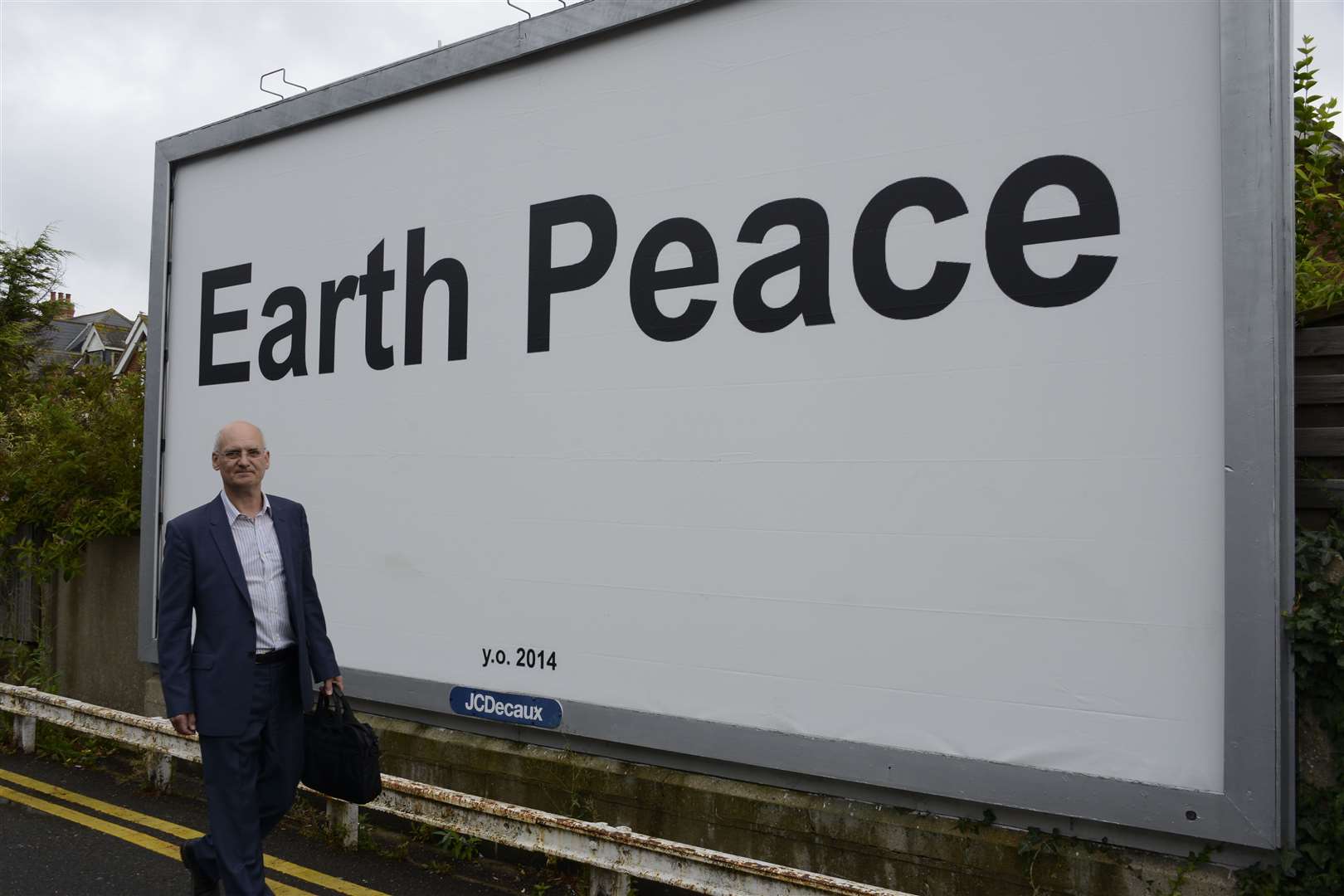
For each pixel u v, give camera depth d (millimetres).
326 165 6191
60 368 11188
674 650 4637
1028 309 3805
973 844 3895
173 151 6973
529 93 5285
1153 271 3574
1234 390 3389
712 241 4605
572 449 5023
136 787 6082
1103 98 3682
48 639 8086
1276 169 3344
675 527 4660
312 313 6195
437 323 5594
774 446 4387
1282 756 3352
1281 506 3381
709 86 4652
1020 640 3779
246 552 3869
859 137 4219
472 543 5375
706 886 3863
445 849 4965
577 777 4941
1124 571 3596
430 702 5473
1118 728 3590
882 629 4082
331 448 6027
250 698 3795
